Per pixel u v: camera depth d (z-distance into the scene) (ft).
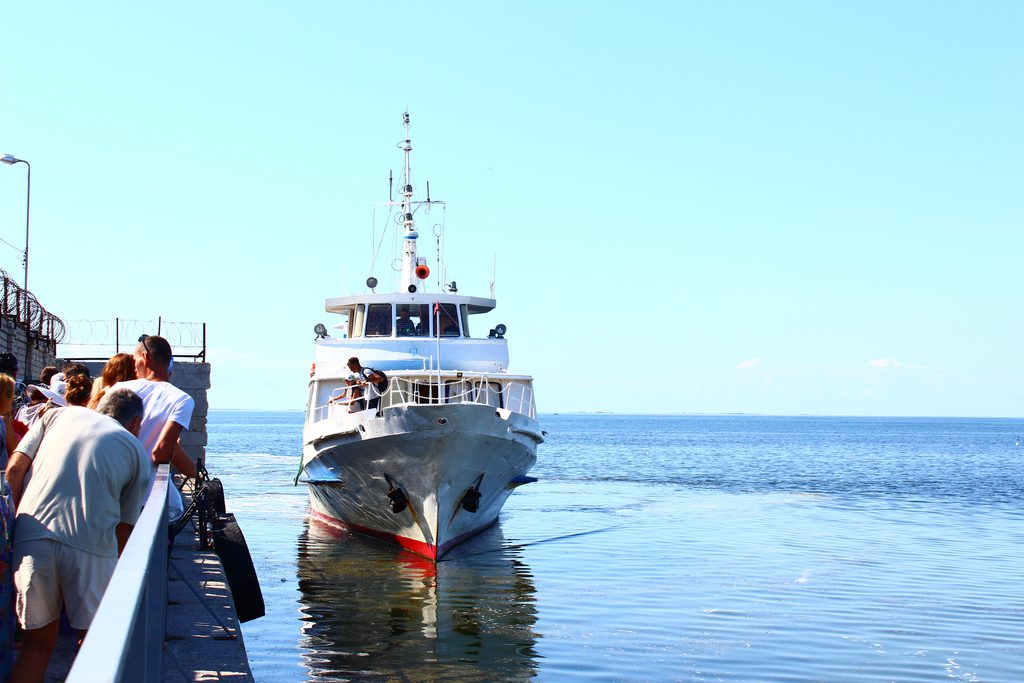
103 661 7.55
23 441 22.03
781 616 63.82
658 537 102.94
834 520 122.21
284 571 75.66
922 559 89.20
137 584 10.33
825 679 49.96
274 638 55.83
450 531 79.00
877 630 60.34
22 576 19.92
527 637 57.11
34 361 87.61
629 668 51.13
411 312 89.66
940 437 583.99
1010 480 202.69
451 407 70.44
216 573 34.27
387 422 72.59
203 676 23.54
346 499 86.38
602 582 74.79
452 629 58.59
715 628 60.29
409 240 98.99
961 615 64.80
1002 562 87.86
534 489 170.19
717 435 598.34
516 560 84.38
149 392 27.84
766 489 173.06
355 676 48.65
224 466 223.51
